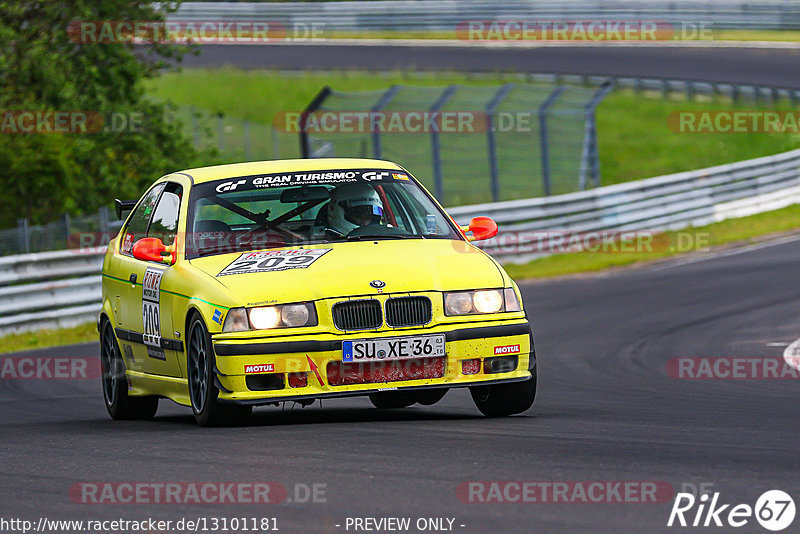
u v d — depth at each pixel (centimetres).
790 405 2748
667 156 11369
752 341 4184
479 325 2419
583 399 3000
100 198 7694
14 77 7756
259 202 2730
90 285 5856
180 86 13012
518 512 1561
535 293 6091
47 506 1717
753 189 9094
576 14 14475
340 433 2266
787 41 14000
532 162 10756
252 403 2331
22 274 5519
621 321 4900
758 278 6028
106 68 8062
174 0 8262
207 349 2400
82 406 3356
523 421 2441
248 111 12094
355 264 2456
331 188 2767
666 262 7081
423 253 2544
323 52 14325
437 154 8431
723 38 14188
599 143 11631
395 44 14675
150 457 2083
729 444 2073
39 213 7312
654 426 2342
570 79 12606
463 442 2116
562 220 7800
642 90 12838
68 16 7856
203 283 2483
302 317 2361
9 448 2327
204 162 8550
